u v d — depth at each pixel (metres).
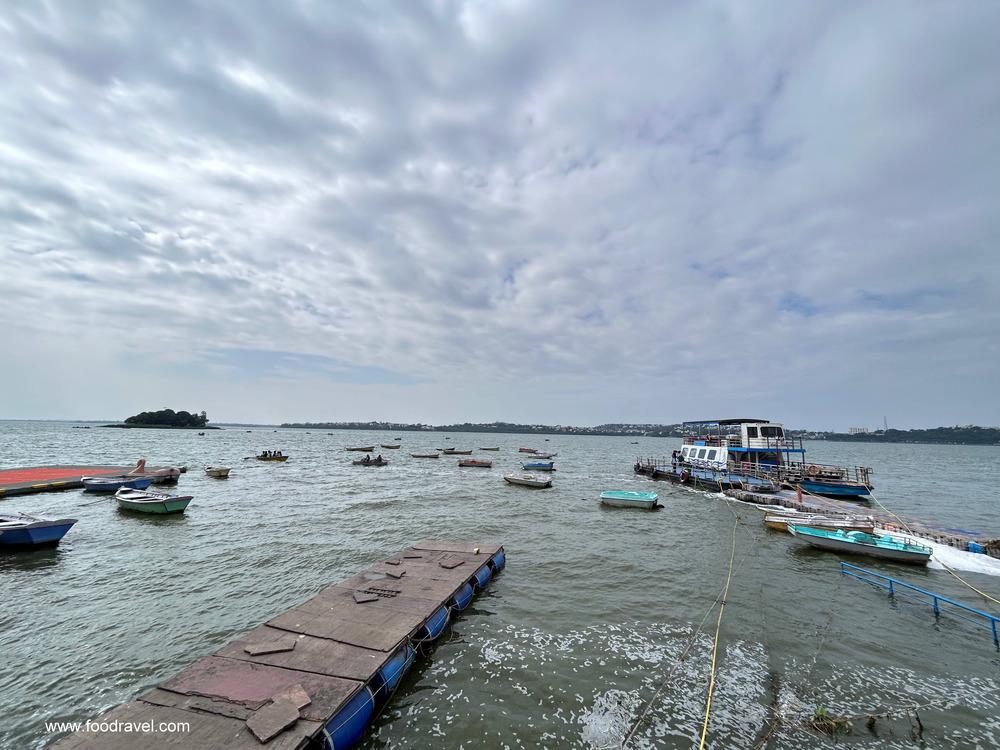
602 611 15.71
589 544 24.59
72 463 62.06
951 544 24.53
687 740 9.41
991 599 17.36
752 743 9.36
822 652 13.12
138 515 29.42
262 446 118.75
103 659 12.21
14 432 161.00
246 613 15.01
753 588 18.14
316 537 24.75
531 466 66.69
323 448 116.88
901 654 13.08
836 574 20.03
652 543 25.05
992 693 11.26
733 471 46.81
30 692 10.77
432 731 9.55
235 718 8.34
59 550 21.81
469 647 13.03
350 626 12.22
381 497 39.31
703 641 13.64
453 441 198.00
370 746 9.09
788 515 28.42
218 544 23.09
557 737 9.45
